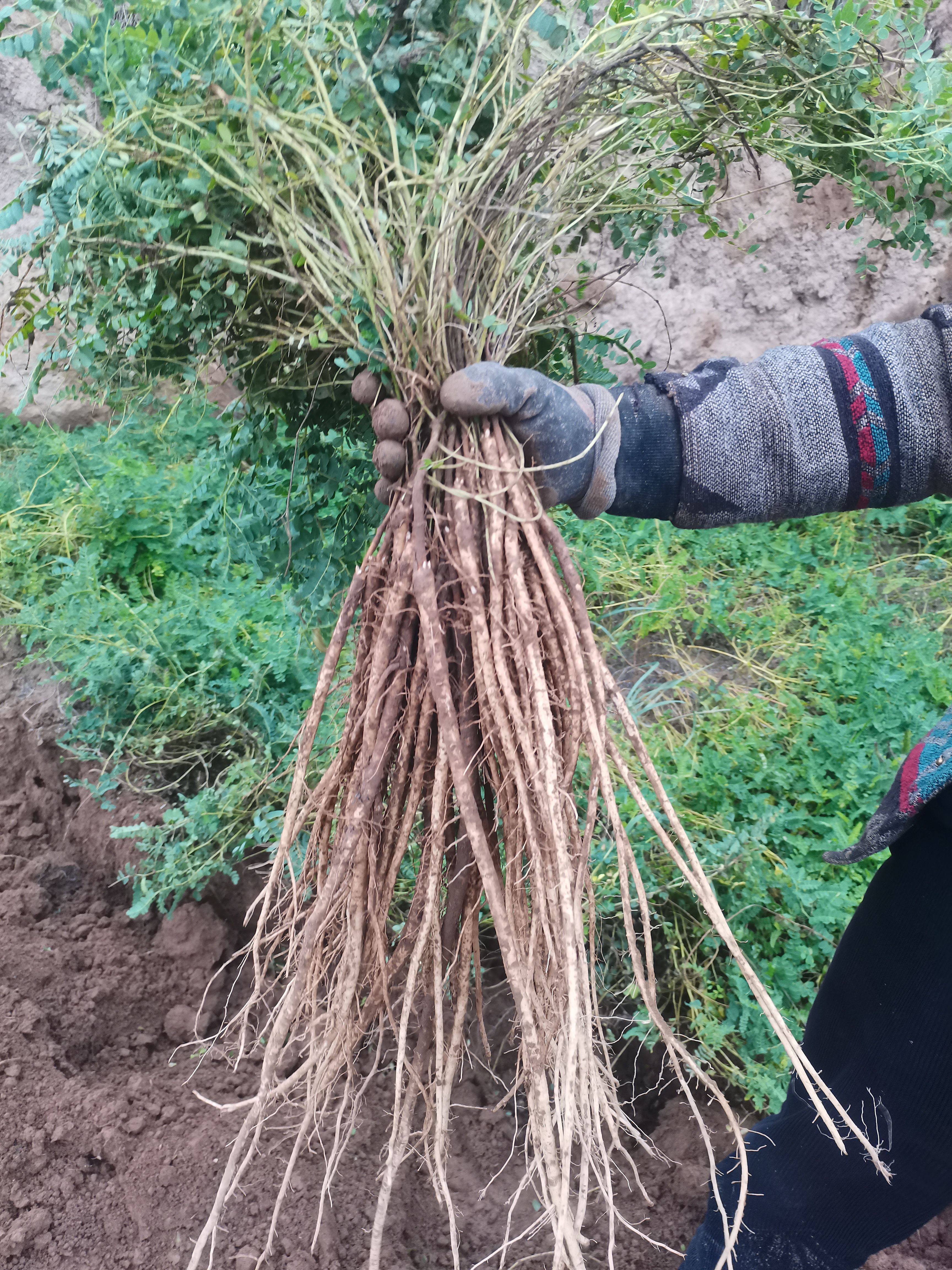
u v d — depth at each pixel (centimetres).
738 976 192
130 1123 176
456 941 137
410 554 119
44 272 154
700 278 379
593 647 118
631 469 130
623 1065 205
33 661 286
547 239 135
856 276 378
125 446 361
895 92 158
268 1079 121
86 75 120
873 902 128
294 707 251
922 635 289
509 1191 179
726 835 213
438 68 121
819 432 126
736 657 290
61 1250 160
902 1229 129
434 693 113
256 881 228
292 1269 159
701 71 142
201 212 112
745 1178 112
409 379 121
